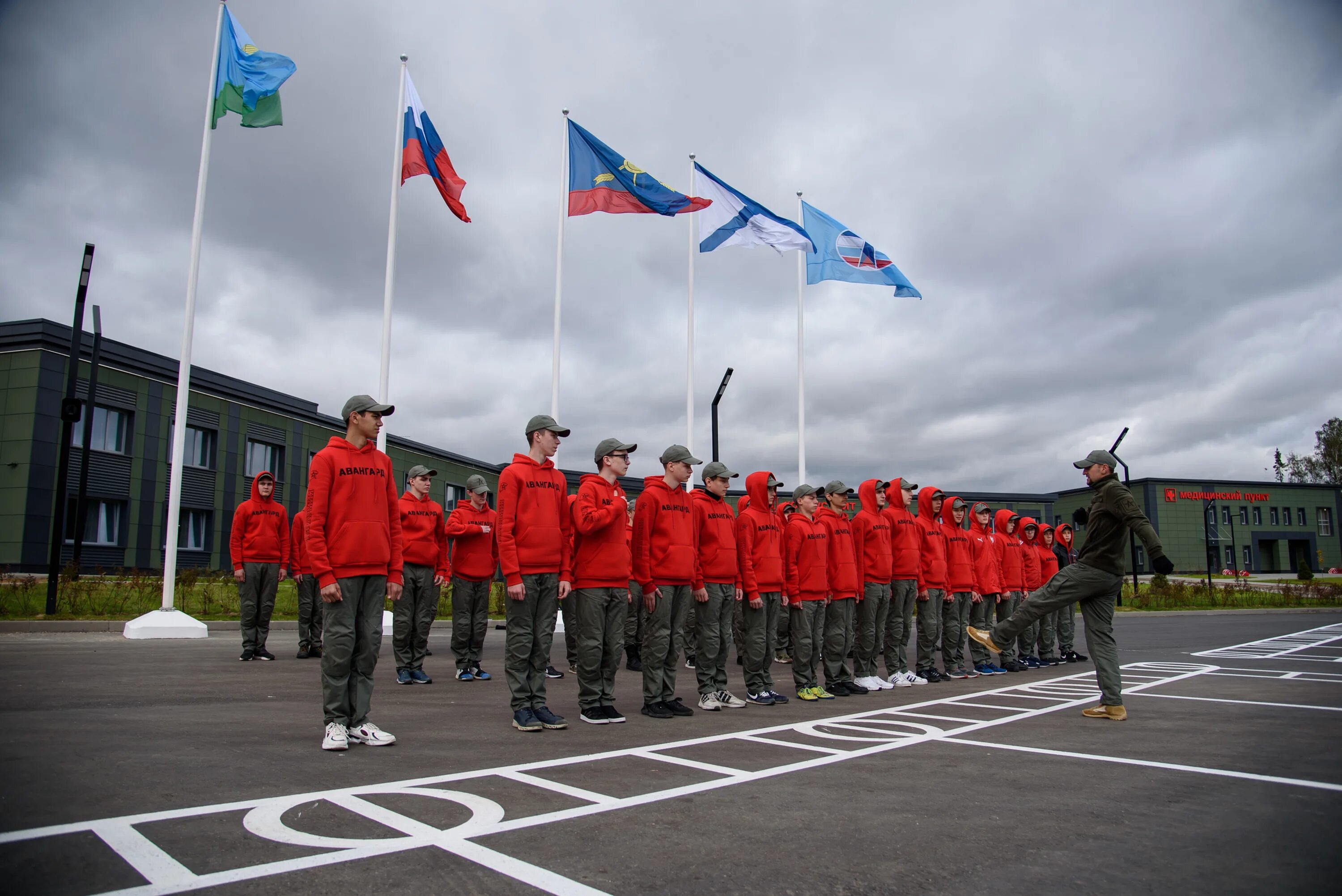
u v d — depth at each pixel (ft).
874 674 30.83
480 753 17.33
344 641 17.62
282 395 125.70
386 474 19.13
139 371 102.94
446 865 10.52
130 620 48.29
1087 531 23.80
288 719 20.42
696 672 25.90
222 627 49.14
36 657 32.53
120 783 13.94
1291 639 55.62
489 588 31.78
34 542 90.17
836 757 17.42
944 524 36.86
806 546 27.78
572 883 9.98
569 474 136.46
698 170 55.42
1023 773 16.03
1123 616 88.74
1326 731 20.97
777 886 10.00
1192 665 38.55
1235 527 233.96
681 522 23.79
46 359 92.17
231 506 115.34
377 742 17.97
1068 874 10.52
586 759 16.87
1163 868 10.74
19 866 10.09
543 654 20.99
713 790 14.49
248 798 13.33
